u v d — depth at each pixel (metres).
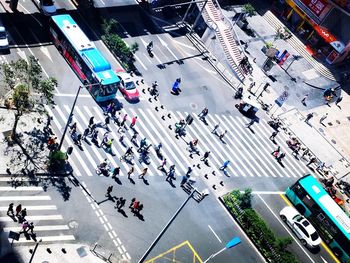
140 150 44.03
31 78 36.47
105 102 47.16
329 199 45.84
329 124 61.84
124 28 58.09
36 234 33.38
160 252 36.56
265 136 54.56
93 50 46.88
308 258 43.31
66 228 34.75
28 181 36.44
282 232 44.38
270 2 78.75
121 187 39.91
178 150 46.47
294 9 74.06
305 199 46.31
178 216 40.06
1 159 36.94
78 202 36.88
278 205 46.94
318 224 45.56
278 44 71.94
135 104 48.81
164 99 51.47
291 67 68.88
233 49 62.06
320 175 53.38
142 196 40.12
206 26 62.78
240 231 41.59
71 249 33.59
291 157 53.94
